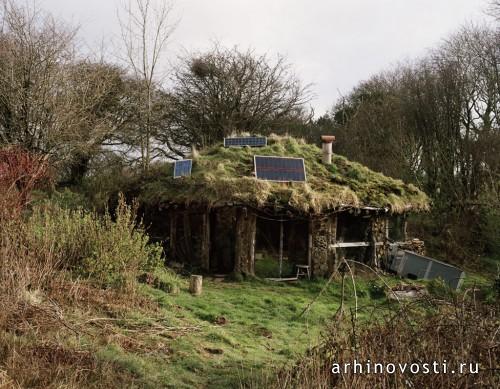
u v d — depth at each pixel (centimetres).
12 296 620
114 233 927
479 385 420
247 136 1844
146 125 2375
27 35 1722
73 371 506
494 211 1970
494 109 2328
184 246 1542
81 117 1895
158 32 2259
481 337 460
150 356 626
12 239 748
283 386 498
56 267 816
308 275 1422
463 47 2433
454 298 539
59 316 630
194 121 2827
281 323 937
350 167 1716
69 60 1838
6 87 1641
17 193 933
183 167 1564
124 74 2441
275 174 1452
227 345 738
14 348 500
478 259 1978
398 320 523
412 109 2525
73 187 2214
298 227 1499
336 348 504
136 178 1769
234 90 2803
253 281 1368
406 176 2461
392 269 1574
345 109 3453
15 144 1578
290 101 2994
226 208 1448
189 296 1007
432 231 2214
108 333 657
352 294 1252
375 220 1575
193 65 2825
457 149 2353
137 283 912
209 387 570
